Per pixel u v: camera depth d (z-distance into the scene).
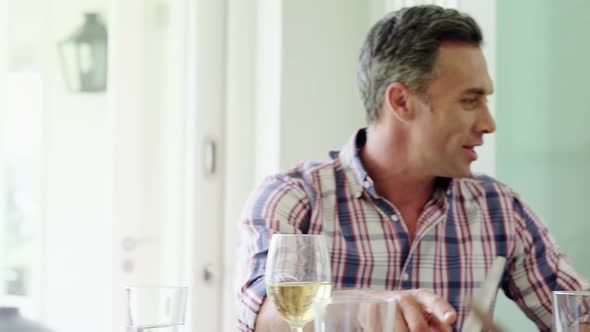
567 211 2.21
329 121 3.17
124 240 3.16
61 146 3.12
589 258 2.13
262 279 1.56
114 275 3.15
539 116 2.32
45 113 3.11
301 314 1.18
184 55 3.26
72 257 3.12
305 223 1.82
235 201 3.26
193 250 3.21
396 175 1.83
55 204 3.12
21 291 3.07
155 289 1.14
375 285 1.81
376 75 1.84
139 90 3.20
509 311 2.34
